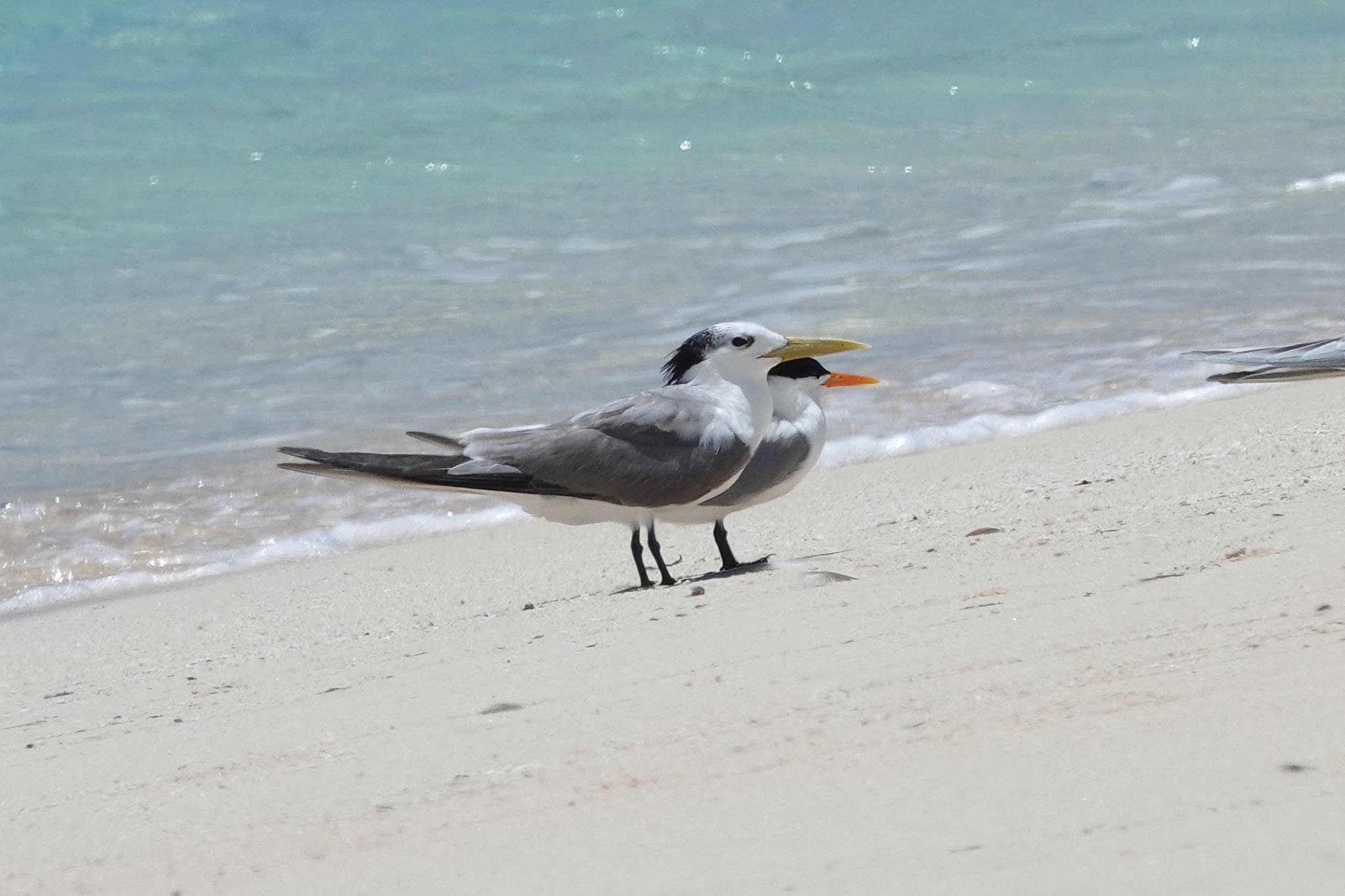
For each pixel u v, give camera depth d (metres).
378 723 7.44
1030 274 20.11
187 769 7.17
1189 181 25.00
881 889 4.87
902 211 24.05
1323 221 22.05
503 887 5.32
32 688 10.13
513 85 32.59
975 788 5.57
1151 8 39.03
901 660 7.21
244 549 13.32
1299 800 5.11
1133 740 5.82
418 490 14.16
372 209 25.09
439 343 18.42
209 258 22.56
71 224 24.22
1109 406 15.26
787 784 5.89
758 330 11.42
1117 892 4.66
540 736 6.87
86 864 6.08
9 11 34.31
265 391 16.94
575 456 10.99
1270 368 9.27
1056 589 8.14
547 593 11.63
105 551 13.30
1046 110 30.72
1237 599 7.45
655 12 37.38
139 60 33.22
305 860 5.83
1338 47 35.34
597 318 19.19
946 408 15.51
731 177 26.55
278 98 31.56
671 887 5.11
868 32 36.91
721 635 8.10
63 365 17.95
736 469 11.23
